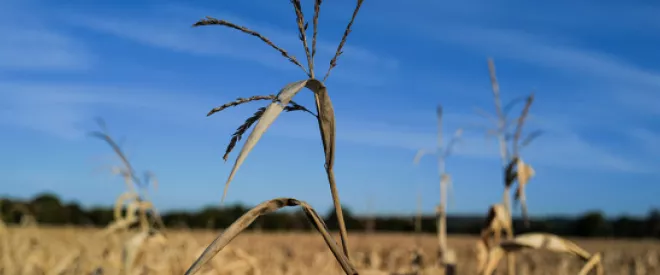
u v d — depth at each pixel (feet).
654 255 52.70
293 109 8.07
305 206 8.16
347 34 7.92
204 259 7.61
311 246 61.16
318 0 7.83
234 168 6.58
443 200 23.26
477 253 14.55
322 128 8.06
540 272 36.68
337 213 8.18
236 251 18.40
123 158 18.86
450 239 95.04
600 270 12.10
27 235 36.94
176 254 22.50
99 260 21.38
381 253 52.75
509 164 15.24
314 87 7.89
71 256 23.89
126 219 19.02
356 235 85.71
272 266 33.37
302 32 7.91
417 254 23.25
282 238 79.41
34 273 26.45
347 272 8.09
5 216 38.37
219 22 7.66
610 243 97.86
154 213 19.19
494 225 14.52
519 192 15.10
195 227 83.10
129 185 19.06
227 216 67.56
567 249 12.19
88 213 90.74
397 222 110.11
